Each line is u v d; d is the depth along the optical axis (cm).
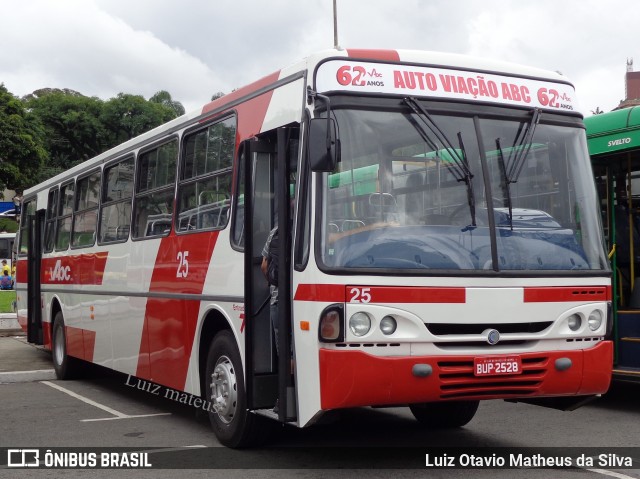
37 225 1402
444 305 570
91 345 1079
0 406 965
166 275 839
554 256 621
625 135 889
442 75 627
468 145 616
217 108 768
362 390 546
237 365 686
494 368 578
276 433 770
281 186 608
